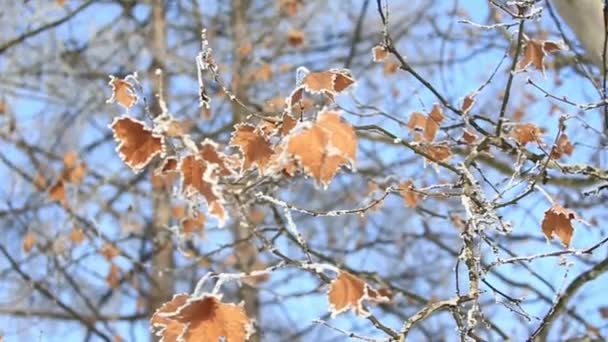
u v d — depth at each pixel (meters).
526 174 3.17
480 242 2.45
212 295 1.82
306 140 1.73
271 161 2.10
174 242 6.40
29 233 6.00
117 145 1.86
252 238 4.06
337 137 1.73
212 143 1.85
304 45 7.57
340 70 2.35
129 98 2.11
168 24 7.97
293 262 2.00
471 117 3.26
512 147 3.09
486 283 2.48
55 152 7.11
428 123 3.19
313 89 2.27
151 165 5.97
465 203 2.43
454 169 2.90
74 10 6.52
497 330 3.77
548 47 3.00
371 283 5.05
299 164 1.91
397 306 6.34
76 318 6.20
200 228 4.70
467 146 3.34
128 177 7.03
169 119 1.84
